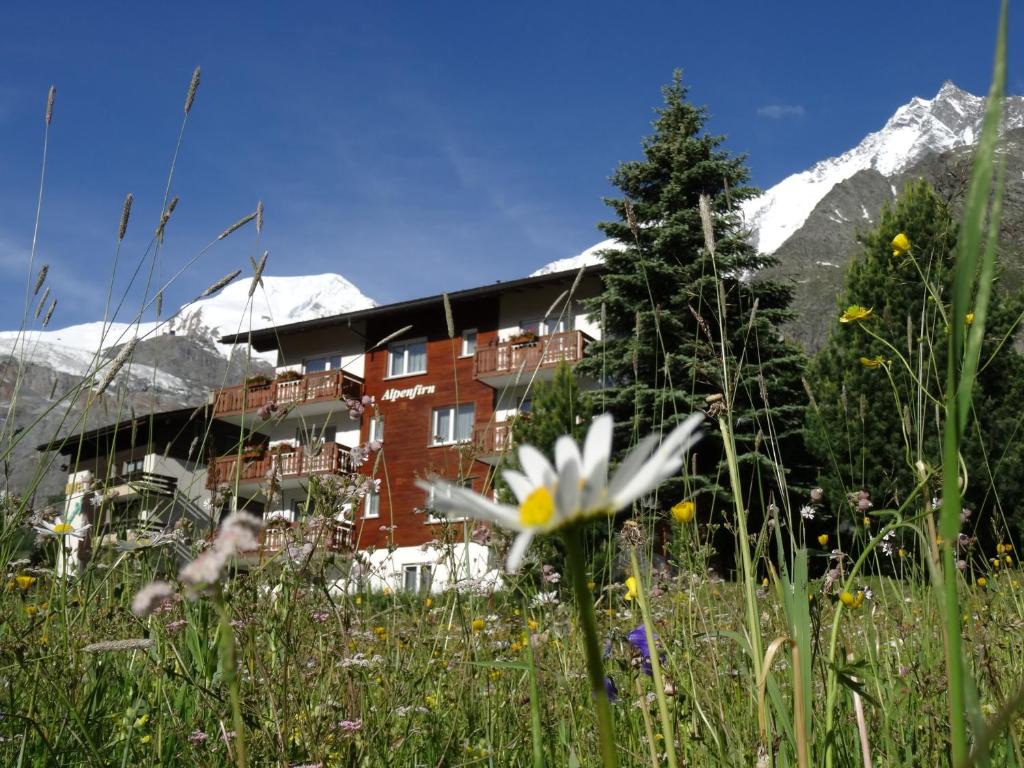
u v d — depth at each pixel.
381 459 3.43
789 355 16.94
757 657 1.70
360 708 2.45
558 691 2.87
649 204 22.45
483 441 4.05
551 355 18.58
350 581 3.09
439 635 3.21
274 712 2.07
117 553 3.25
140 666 2.96
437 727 2.72
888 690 2.26
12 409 3.42
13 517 3.16
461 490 0.90
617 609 3.51
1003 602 3.34
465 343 29.84
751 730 2.12
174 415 16.80
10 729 2.28
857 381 14.42
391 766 2.45
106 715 2.47
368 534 25.72
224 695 2.38
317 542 2.55
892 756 1.99
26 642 2.56
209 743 2.28
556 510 0.85
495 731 2.76
